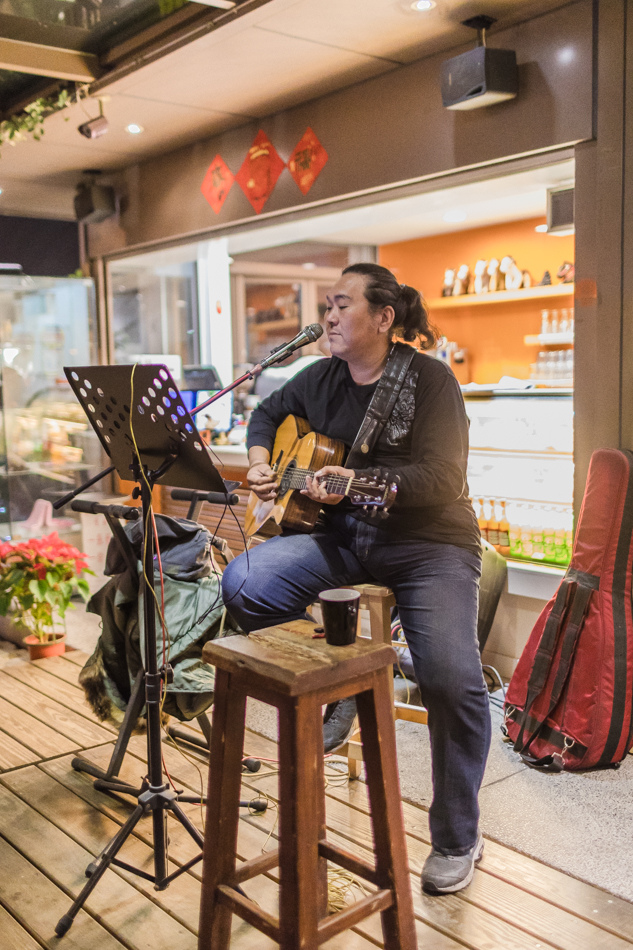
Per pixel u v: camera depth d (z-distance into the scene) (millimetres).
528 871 2152
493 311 5789
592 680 2705
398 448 2314
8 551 3969
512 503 3598
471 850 2115
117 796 2611
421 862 2197
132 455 2195
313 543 2451
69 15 3336
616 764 2748
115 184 5383
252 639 1701
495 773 2727
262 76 3625
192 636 2488
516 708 2932
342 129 3811
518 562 3520
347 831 2340
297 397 2643
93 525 5121
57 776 2768
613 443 2982
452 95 3156
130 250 5438
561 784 2639
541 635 2896
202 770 2775
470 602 2180
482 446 3713
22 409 5062
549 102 3020
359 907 1585
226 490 2049
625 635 2705
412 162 3531
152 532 2137
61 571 3945
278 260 6785
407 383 2305
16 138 4230
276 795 2572
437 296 6113
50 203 5859
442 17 3045
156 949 1888
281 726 1523
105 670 2668
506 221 5523
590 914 1970
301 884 1482
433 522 2266
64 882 2162
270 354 2352
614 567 2738
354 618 1654
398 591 2307
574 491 3098
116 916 2016
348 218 4156
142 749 2963
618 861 2188
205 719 2848
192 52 3334
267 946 1900
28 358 5188
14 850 2322
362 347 2348
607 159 2887
